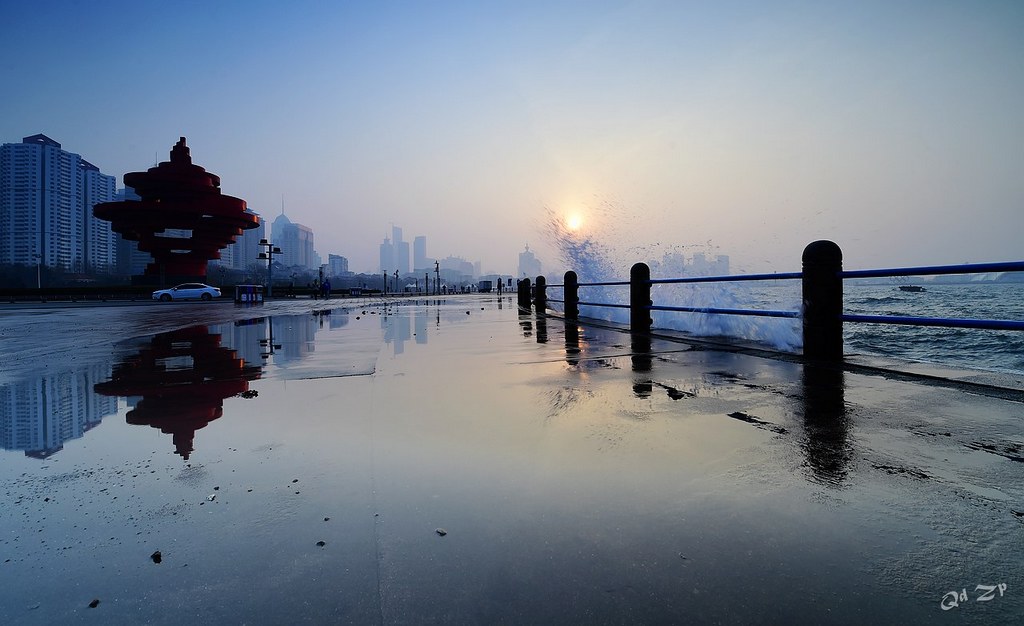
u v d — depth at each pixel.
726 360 5.66
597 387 4.22
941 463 2.38
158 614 1.34
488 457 2.51
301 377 4.81
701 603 1.37
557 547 1.65
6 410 3.55
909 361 5.27
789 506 1.94
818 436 2.80
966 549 1.64
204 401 3.80
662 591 1.42
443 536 1.73
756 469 2.32
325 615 1.33
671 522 1.82
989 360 12.25
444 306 23.36
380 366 5.47
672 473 2.28
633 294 9.18
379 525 1.81
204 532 1.77
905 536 1.72
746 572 1.51
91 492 2.12
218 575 1.51
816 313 5.49
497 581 1.47
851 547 1.65
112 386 4.42
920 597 1.40
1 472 2.37
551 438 2.82
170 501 2.02
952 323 4.27
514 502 1.99
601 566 1.54
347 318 14.48
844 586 1.45
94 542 1.71
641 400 3.73
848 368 4.96
